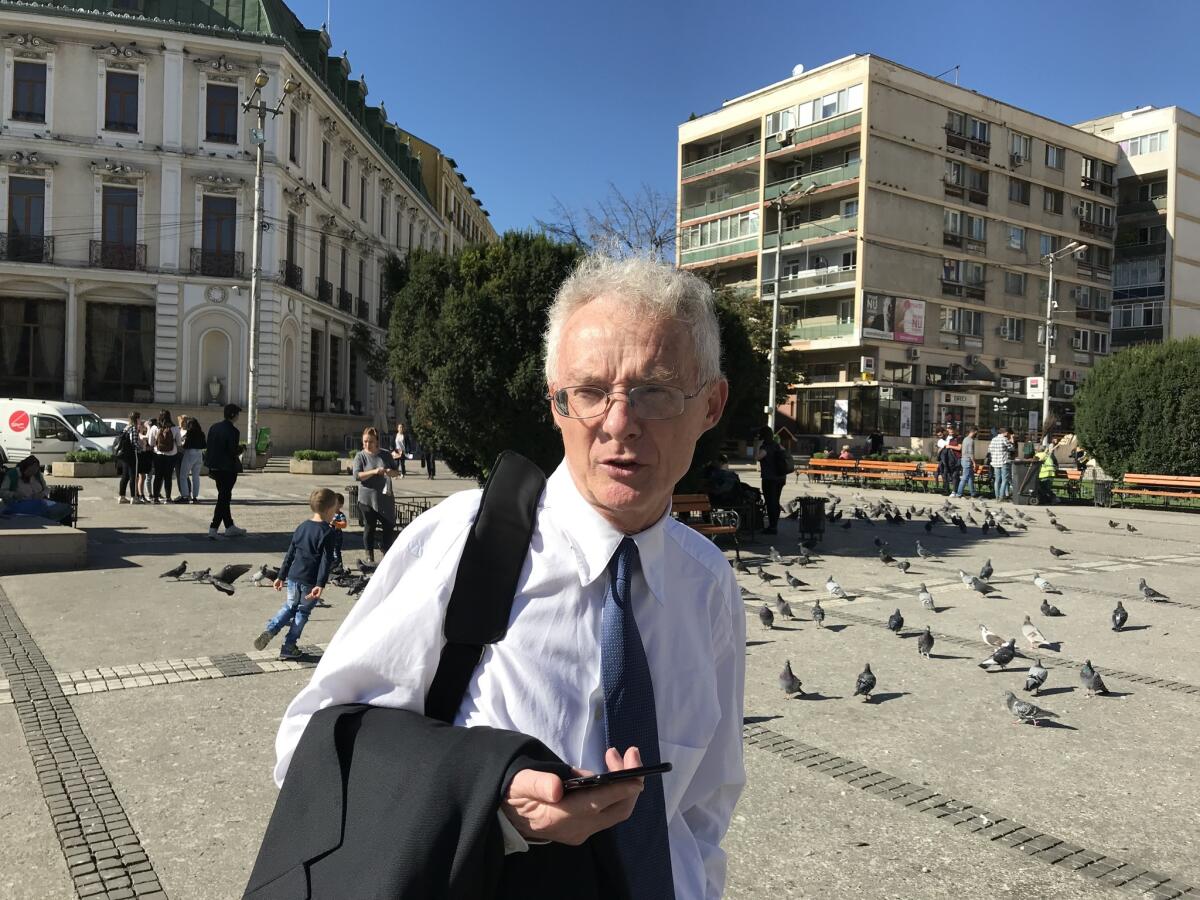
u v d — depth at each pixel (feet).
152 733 15.10
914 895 10.41
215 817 11.98
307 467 83.41
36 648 20.44
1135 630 25.13
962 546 43.55
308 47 131.34
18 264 107.34
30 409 81.97
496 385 34.06
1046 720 16.58
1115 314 188.34
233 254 113.80
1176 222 182.60
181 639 21.61
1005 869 11.06
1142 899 10.40
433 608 4.01
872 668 20.61
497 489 4.28
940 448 81.92
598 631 4.16
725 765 4.93
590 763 4.00
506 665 4.00
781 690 18.65
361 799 3.47
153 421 57.00
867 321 141.08
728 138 166.81
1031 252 165.78
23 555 30.63
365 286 154.10
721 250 164.14
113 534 41.09
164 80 110.42
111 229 110.32
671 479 4.33
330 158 135.13
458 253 37.29
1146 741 15.81
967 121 154.40
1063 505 69.62
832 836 11.92
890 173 142.82
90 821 11.79
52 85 107.65
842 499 72.74
